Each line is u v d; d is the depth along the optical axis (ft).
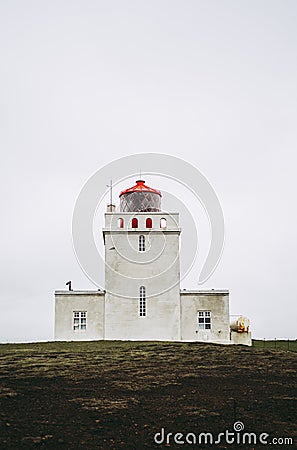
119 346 164.96
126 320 186.09
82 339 184.85
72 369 136.87
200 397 119.75
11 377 129.80
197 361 145.48
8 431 102.12
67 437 100.78
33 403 114.42
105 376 131.75
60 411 110.93
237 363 143.95
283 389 124.98
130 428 105.09
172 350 157.69
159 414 111.04
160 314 186.60
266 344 195.11
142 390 123.03
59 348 162.09
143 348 160.66
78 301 186.80
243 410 113.70
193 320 186.70
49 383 126.11
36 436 100.58
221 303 187.73
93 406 113.60
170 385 126.41
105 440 100.32
